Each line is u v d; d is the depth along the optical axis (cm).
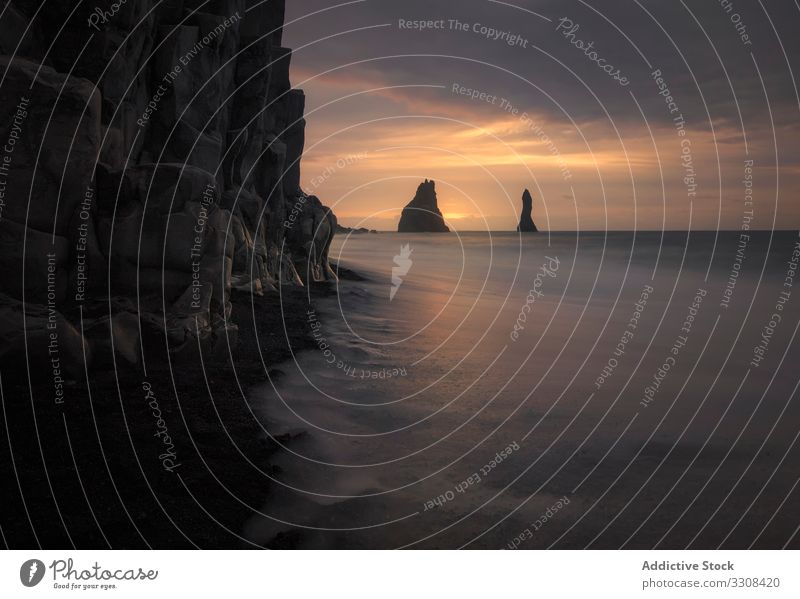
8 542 536
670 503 666
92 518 579
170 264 1056
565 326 1711
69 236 973
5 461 654
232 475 687
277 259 2105
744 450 808
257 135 1975
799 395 1048
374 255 4622
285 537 579
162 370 972
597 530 614
